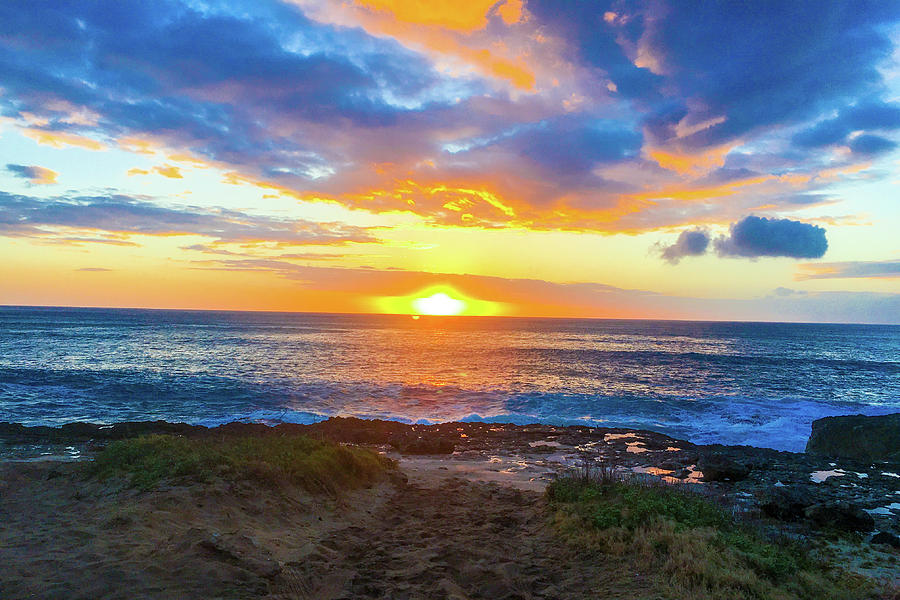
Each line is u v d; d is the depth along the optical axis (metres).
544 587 5.96
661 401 27.80
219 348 55.78
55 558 5.51
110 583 4.95
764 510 10.04
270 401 26.20
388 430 19.91
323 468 10.11
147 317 161.00
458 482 11.73
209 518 7.33
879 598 6.27
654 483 10.32
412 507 9.57
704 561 6.29
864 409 27.05
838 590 6.34
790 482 13.38
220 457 9.56
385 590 5.59
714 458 14.31
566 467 14.65
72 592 4.74
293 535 7.29
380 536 7.67
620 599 5.57
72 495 8.17
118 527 6.56
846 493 12.36
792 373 43.38
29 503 7.79
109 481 8.67
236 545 6.22
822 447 18.36
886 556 7.99
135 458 9.68
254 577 5.44
